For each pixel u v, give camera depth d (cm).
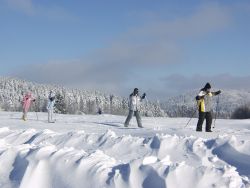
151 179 646
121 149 1001
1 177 752
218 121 2822
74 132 1151
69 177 699
